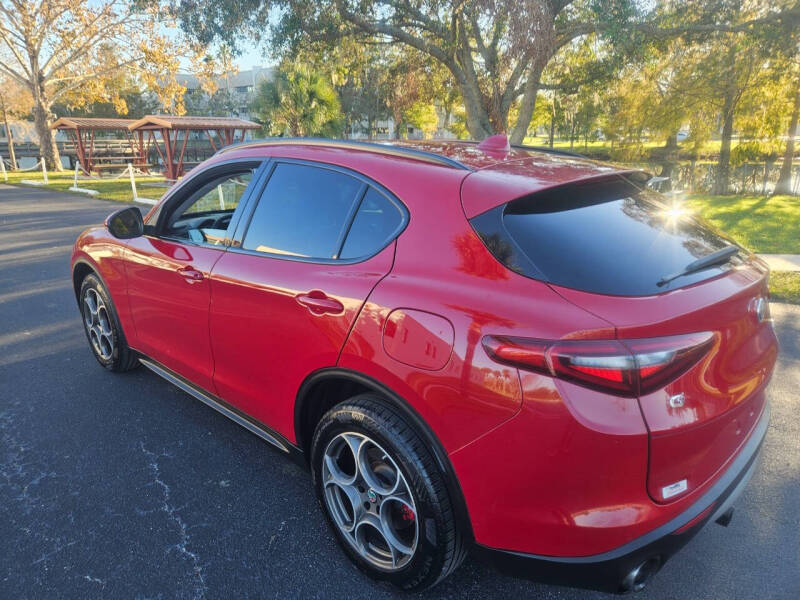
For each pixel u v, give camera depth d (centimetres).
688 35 1930
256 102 3466
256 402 282
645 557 179
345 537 240
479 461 187
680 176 2500
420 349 198
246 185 299
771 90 2316
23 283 728
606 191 234
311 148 278
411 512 213
